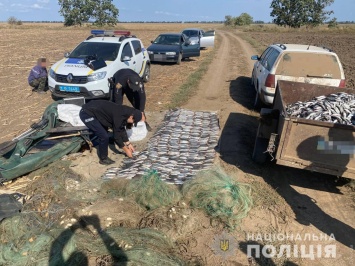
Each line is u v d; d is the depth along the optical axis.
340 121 4.71
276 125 5.36
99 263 3.34
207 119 7.96
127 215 4.06
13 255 3.37
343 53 22.77
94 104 5.28
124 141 5.61
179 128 7.28
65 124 6.34
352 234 4.10
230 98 10.02
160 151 6.09
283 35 43.56
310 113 4.93
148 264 3.26
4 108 8.42
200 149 6.24
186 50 17.20
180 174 5.18
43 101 9.07
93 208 4.15
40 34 35.50
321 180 5.36
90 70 8.30
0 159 5.08
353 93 5.86
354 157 4.19
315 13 55.25
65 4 59.38
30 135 5.84
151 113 8.46
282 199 4.78
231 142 6.59
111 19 61.59
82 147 6.05
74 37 31.69
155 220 3.97
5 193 4.42
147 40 29.66
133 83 6.41
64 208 4.15
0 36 31.09
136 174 5.15
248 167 5.64
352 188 5.13
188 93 10.39
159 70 14.66
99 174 5.30
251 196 4.69
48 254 3.36
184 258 3.53
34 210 4.11
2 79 11.66
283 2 56.00
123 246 3.54
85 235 3.67
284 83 6.07
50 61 15.77
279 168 5.68
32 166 4.99
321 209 4.59
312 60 7.45
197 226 4.00
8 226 3.76
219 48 25.48
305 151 4.37
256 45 28.20
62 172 5.11
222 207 4.20
